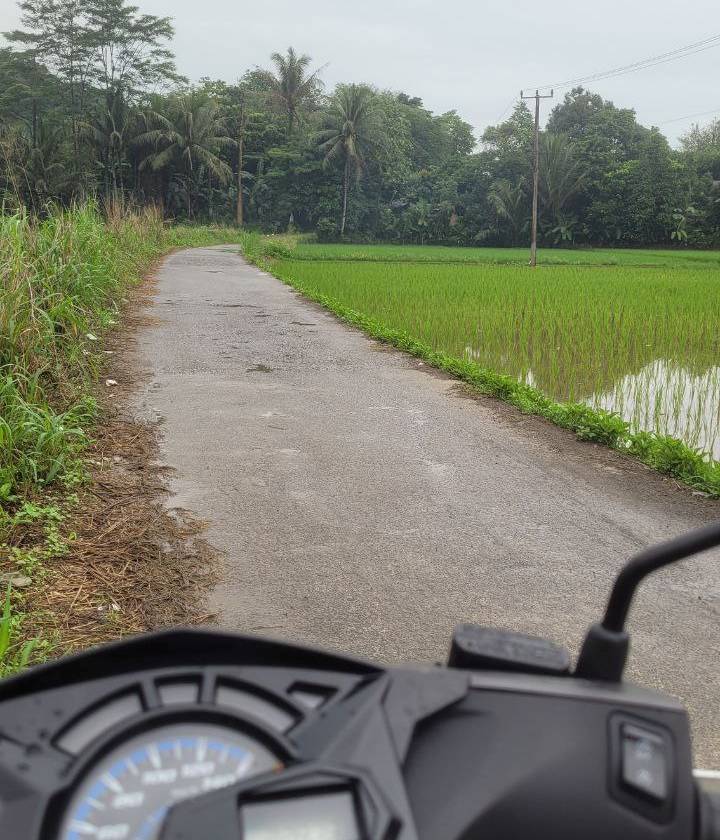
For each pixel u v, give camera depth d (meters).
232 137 88.06
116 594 4.10
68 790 0.71
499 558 4.79
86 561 4.45
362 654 3.65
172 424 7.42
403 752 0.80
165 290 18.94
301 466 6.38
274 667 0.88
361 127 85.44
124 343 11.37
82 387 7.91
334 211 89.12
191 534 4.94
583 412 8.02
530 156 88.69
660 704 0.92
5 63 79.06
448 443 7.28
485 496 5.91
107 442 6.69
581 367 11.65
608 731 0.87
